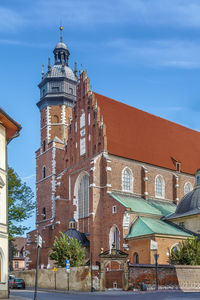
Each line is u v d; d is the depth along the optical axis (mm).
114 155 68688
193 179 80312
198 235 60719
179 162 78250
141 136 76438
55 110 86312
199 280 48969
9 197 63281
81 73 76000
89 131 71125
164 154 77938
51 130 85438
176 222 64812
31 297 37500
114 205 63562
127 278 46031
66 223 71625
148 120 81375
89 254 64312
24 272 61625
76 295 41344
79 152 72688
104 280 46906
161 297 35938
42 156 85500
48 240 72438
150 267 47062
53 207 79250
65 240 58125
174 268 48062
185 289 47719
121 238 60938
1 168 38781
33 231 82375
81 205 70250
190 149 85250
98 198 65500
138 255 58000
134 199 68500
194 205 63875
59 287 52156
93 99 71500
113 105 76250
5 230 38312
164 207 71188
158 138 80000
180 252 51781
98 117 69688
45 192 82188
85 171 69938
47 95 86438
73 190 71938
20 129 40750
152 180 73375
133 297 37031
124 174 69625
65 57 91938
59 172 81688
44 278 55781
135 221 62344
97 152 68562
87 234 66688
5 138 40062
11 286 54188
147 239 57062
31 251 81250
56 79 86938
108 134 70438
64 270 51781
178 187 76625
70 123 76938
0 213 38000
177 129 87312
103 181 66375
